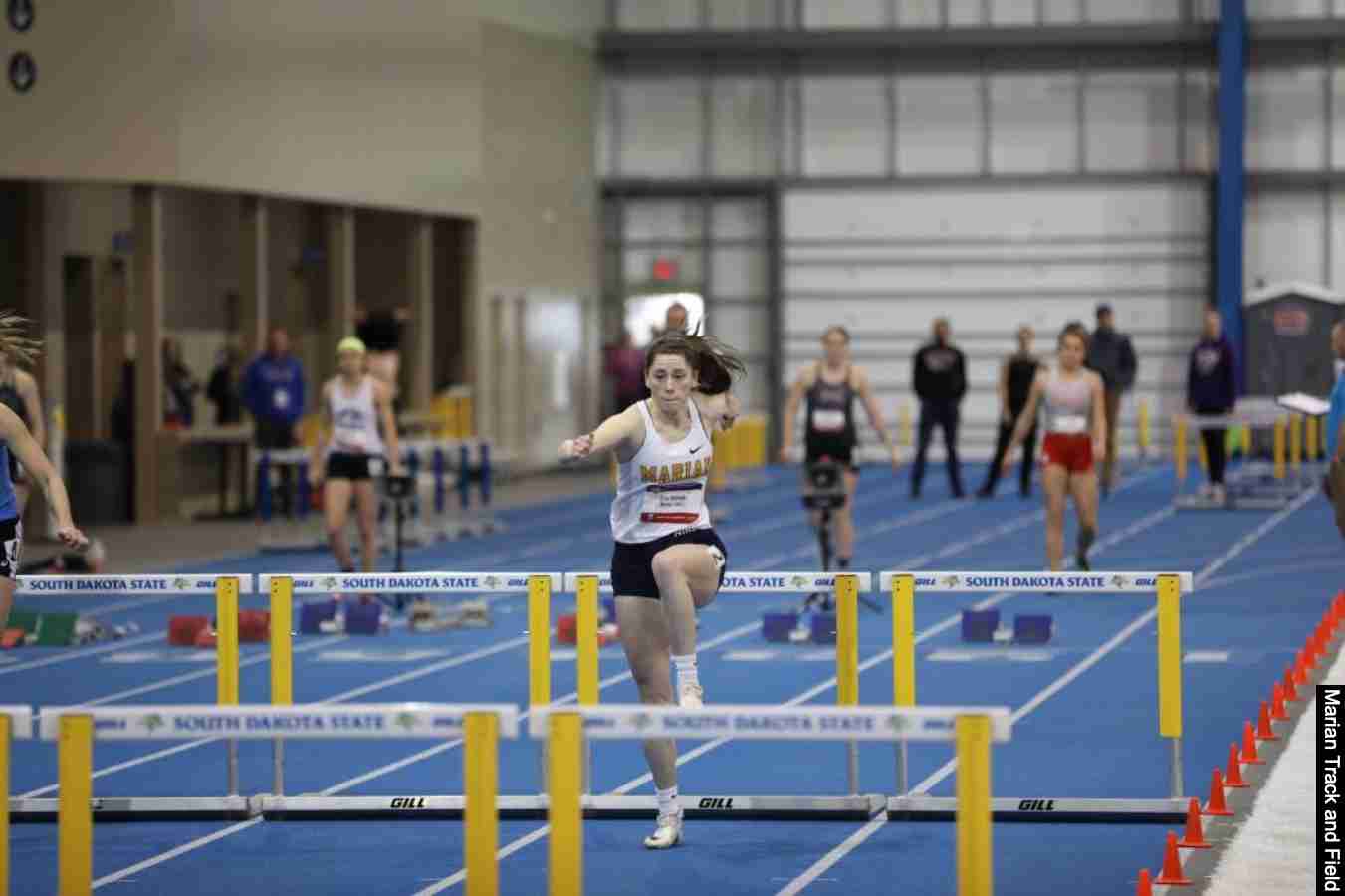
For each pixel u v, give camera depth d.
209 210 49.41
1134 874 13.85
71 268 45.72
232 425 47.12
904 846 14.81
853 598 15.20
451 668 24.08
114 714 10.92
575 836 10.62
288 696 15.64
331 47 49.12
